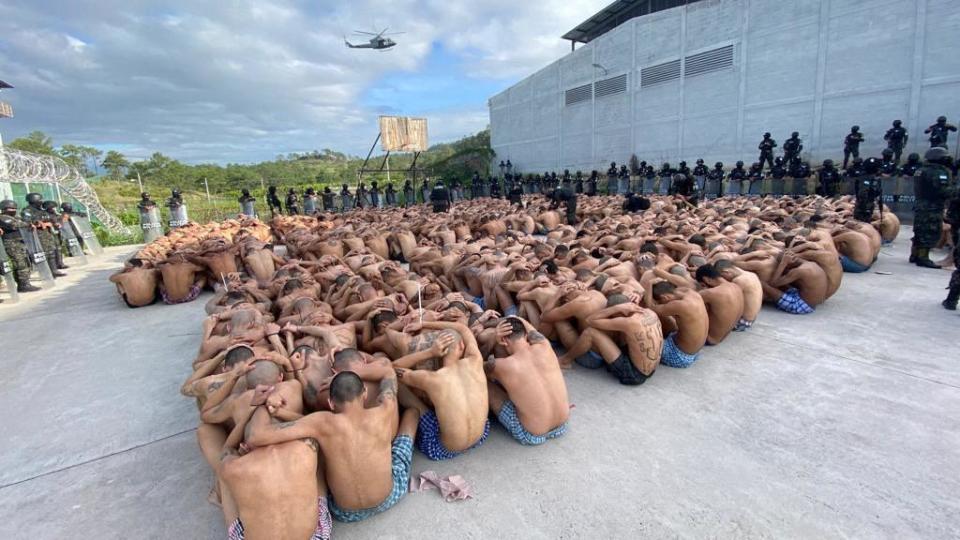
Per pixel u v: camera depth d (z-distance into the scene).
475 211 16.19
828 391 4.44
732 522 2.91
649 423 4.04
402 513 3.13
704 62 24.52
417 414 3.66
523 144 38.81
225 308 5.17
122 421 4.53
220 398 3.21
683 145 26.08
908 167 14.54
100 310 8.66
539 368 3.76
